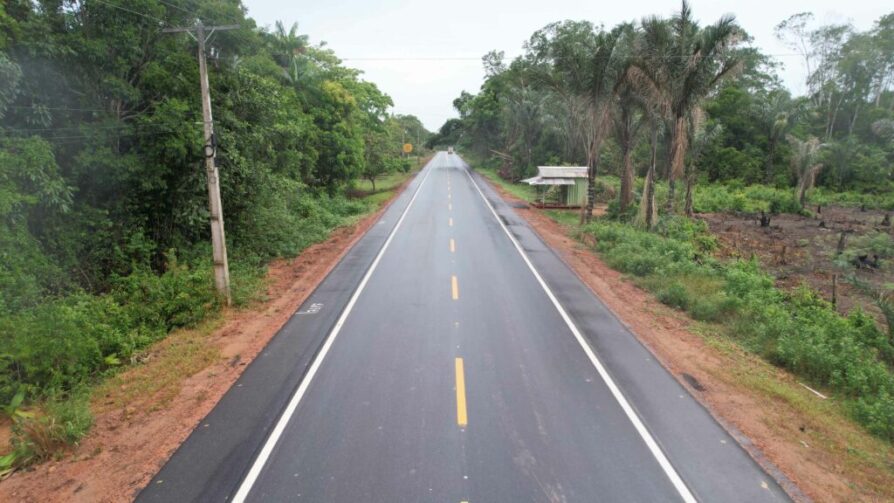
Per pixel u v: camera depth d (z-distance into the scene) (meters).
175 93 15.58
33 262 12.01
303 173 30.02
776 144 53.03
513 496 6.10
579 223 27.80
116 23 13.86
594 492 6.19
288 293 14.79
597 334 11.48
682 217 29.28
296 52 35.09
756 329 11.93
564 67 25.75
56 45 12.43
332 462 6.76
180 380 9.28
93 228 14.79
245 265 17.28
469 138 87.81
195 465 6.72
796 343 10.64
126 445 7.23
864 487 6.44
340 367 9.67
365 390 8.75
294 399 8.45
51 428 7.16
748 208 40.41
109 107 14.68
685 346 11.04
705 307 13.20
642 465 6.73
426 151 128.88
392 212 30.83
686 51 21.86
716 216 36.91
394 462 6.75
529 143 53.53
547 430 7.53
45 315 9.70
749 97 57.12
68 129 13.23
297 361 9.98
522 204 35.88
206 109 13.00
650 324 12.37
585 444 7.18
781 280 19.30
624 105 26.62
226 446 7.15
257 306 13.71
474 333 11.42
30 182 11.97
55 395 8.68
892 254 23.52
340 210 30.81
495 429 7.54
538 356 10.21
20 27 11.97
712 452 7.06
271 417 7.90
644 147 51.34
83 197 14.66
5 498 6.15
